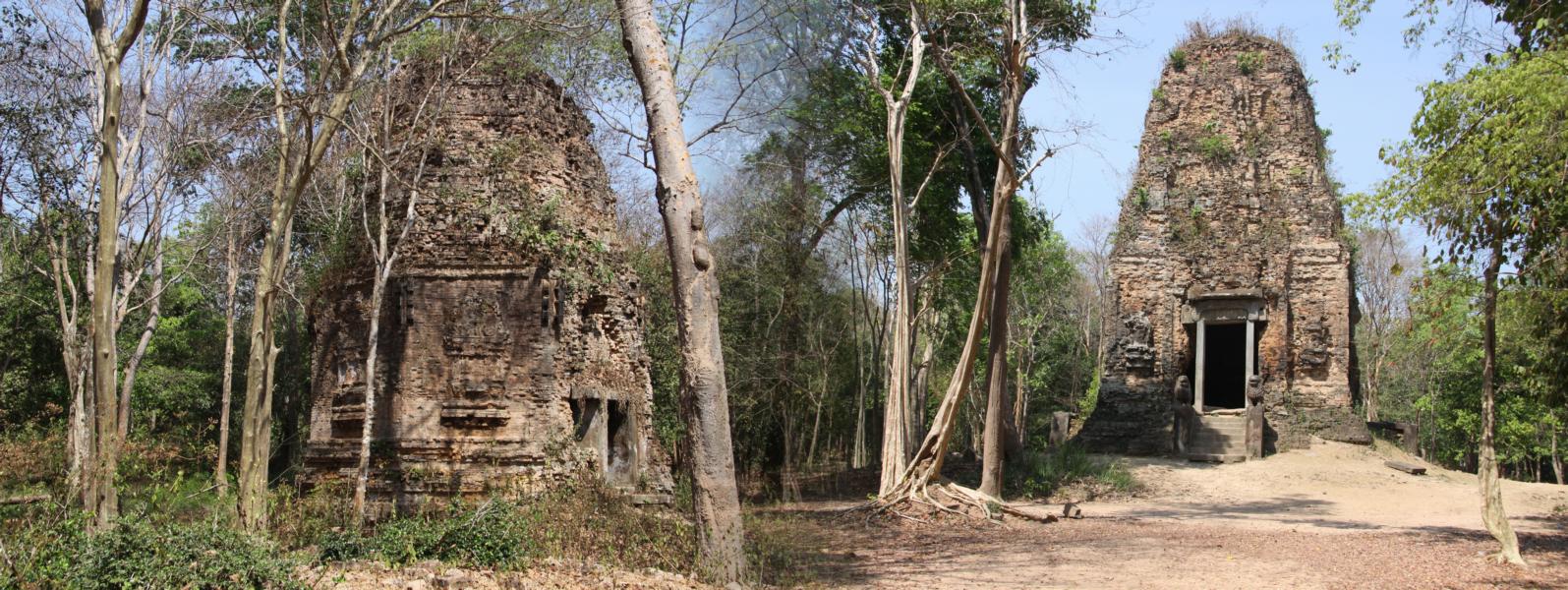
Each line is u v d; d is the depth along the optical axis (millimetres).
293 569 10070
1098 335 64750
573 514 14391
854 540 19031
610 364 22250
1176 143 38344
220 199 24797
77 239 23438
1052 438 37562
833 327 35906
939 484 24344
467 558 12172
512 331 20062
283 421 36125
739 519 12586
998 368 25891
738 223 29438
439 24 21469
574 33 19844
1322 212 37188
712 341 12719
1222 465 33312
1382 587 13430
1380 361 54094
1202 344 37031
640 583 11453
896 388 25219
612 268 22828
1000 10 25594
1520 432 45969
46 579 9336
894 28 29250
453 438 19750
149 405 33281
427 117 21109
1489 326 16047
